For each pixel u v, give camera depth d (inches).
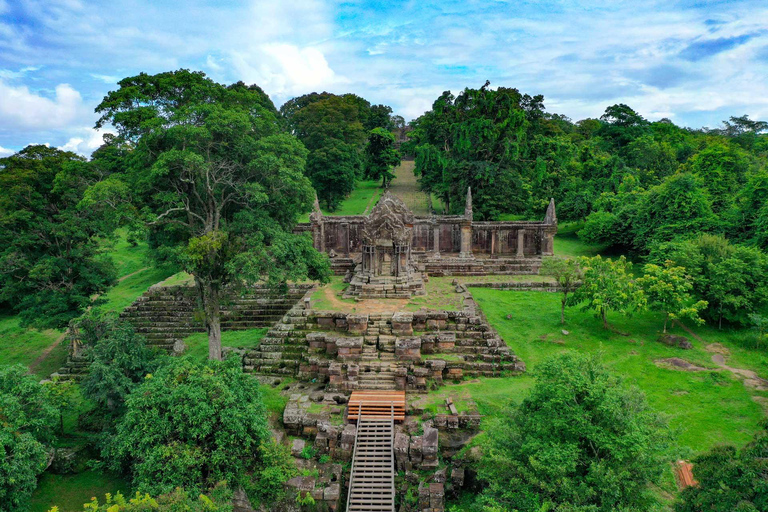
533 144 3565.5
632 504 804.6
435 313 1555.1
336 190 3676.2
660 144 3966.5
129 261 3090.6
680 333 1713.8
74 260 1860.2
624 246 2682.1
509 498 893.8
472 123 3196.4
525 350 1598.2
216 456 1009.5
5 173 1727.4
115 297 2513.5
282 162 1393.9
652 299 1701.5
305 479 1104.8
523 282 2107.5
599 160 3577.8
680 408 1321.4
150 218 1304.1
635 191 2765.7
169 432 1027.9
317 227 2409.0
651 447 831.1
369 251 1866.4
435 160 3405.5
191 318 1945.1
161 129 1316.4
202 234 1423.5
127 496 1131.3
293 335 1582.2
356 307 1679.4
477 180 3139.8
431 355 1480.1
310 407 1310.3
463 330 1566.2
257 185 1363.2
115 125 1408.7
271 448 1093.1
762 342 1593.3
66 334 2075.5
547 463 834.8
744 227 2132.1
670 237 2213.3
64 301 1777.8
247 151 1387.8
